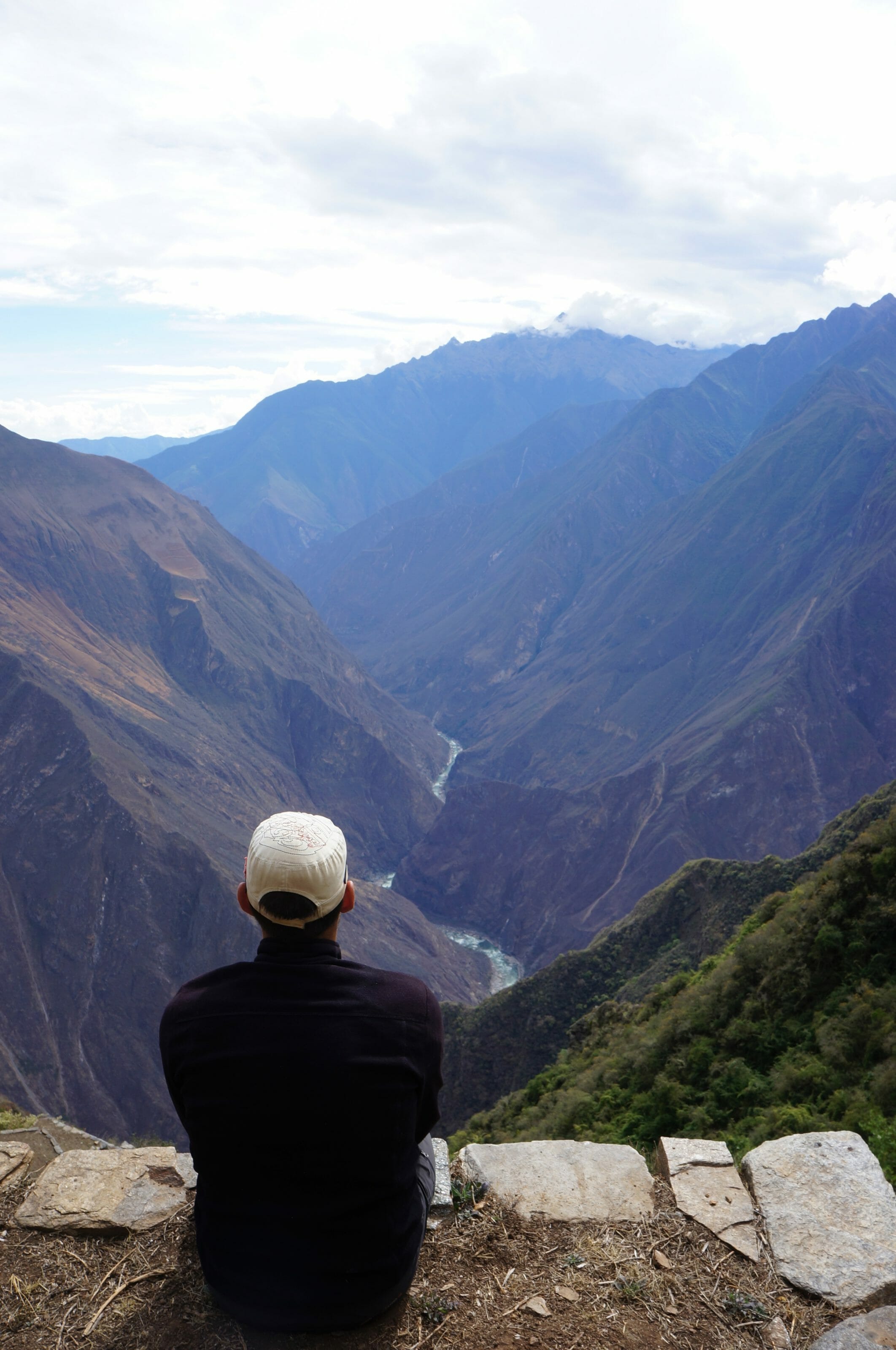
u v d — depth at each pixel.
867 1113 10.73
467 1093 56.25
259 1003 2.98
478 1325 3.57
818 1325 3.73
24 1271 3.90
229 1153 2.88
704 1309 3.79
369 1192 2.92
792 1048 14.77
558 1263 4.03
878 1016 13.40
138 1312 3.58
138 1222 4.20
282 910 3.04
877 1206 4.40
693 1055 16.38
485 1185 4.58
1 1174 4.70
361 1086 2.87
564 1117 19.08
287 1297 2.84
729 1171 4.77
